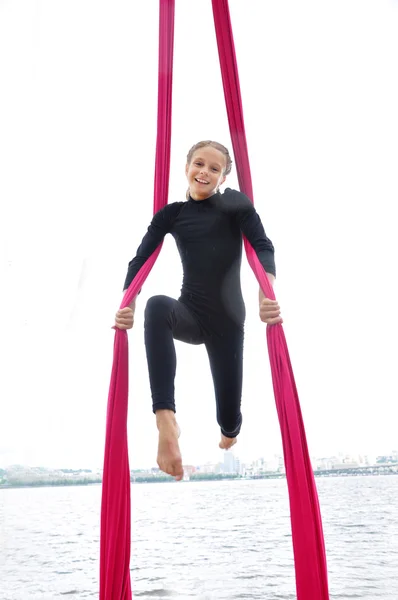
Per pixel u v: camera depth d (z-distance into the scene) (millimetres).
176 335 1469
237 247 1580
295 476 1445
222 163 1623
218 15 1875
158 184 1833
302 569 1383
